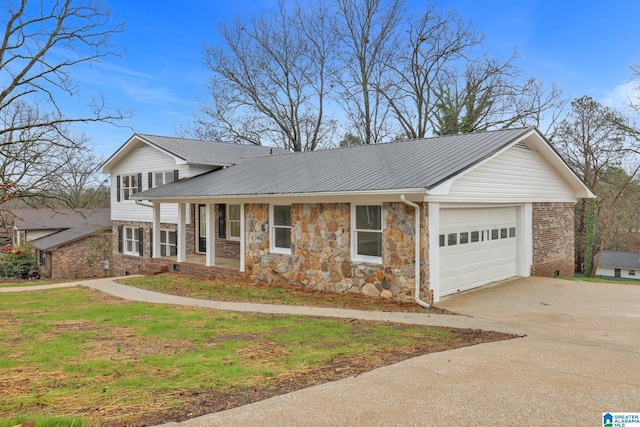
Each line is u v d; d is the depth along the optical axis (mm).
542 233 14242
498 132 12516
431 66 29688
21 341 7070
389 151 13680
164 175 19453
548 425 3682
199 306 10516
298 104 33031
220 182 15289
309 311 9594
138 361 5785
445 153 11562
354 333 7461
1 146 11695
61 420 3717
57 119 12727
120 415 3904
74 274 24984
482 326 8164
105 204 38062
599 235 28422
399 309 9680
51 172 13195
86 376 5160
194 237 19328
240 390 4582
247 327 7965
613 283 13047
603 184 28766
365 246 11180
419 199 9719
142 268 17969
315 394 4402
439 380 4836
